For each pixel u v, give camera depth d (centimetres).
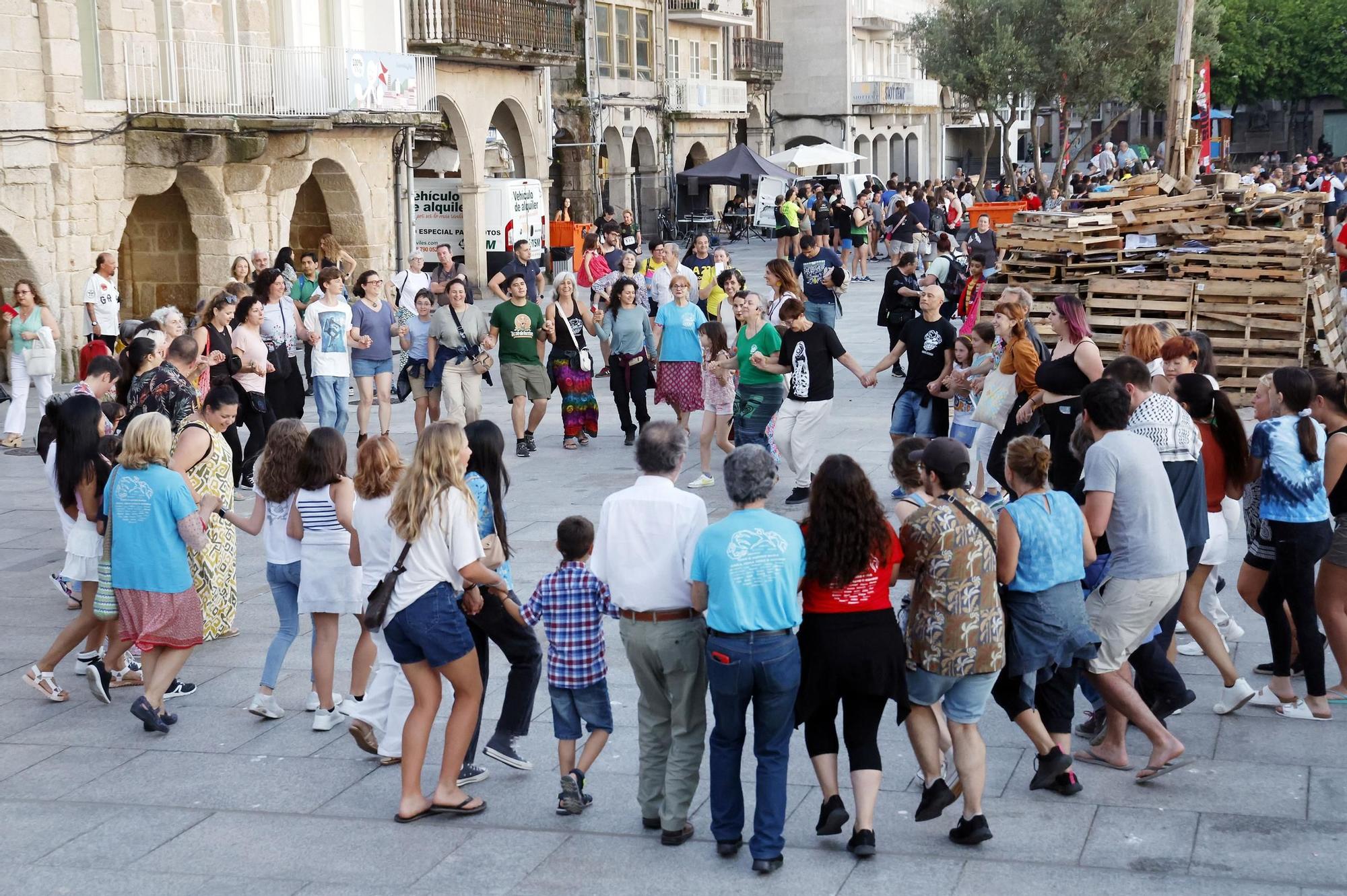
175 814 688
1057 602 629
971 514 611
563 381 1552
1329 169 4766
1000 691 662
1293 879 580
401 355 2317
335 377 1478
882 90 6222
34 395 1980
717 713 605
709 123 5216
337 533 773
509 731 717
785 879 598
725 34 5428
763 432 1267
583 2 4191
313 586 774
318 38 2653
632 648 623
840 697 603
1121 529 668
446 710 812
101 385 1005
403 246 2927
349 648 934
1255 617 922
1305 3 6906
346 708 770
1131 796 670
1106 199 1944
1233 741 733
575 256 3562
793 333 1224
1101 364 885
